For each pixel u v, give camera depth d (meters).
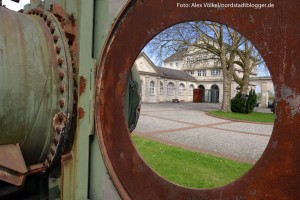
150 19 1.31
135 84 2.24
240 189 1.10
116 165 1.43
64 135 1.44
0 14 1.36
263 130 10.57
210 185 3.69
